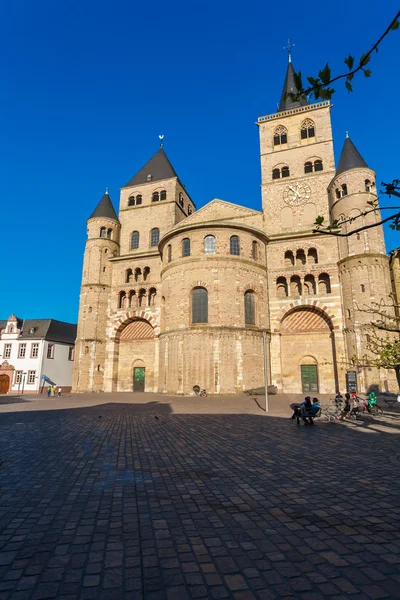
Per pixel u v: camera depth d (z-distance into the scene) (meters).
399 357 12.00
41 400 36.28
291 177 46.88
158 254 48.41
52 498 7.85
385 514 6.81
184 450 12.66
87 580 4.64
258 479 9.17
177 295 39.81
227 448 12.96
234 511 7.03
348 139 42.69
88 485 8.75
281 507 7.23
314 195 45.25
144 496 7.95
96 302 49.16
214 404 29.39
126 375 47.81
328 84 3.94
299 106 49.56
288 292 42.28
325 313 40.44
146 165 58.97
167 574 4.78
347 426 18.08
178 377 36.97
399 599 4.19
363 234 38.12
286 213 45.75
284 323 42.59
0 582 4.60
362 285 37.19
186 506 7.32
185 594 4.31
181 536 5.94
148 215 53.72
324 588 4.42
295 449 12.75
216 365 36.03
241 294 39.00
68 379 63.19
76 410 26.50
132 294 49.88
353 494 7.99
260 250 42.66
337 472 9.76
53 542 5.75
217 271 38.88
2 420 20.84
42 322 62.78
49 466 10.55
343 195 40.66
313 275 41.84
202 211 46.31
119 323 48.62
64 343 63.06
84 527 6.32
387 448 12.77
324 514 6.84
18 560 5.17
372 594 4.29
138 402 32.44
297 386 40.75
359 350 36.09
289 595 4.28
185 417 21.91
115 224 53.66
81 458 11.53
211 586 4.48
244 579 4.64
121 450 12.68
